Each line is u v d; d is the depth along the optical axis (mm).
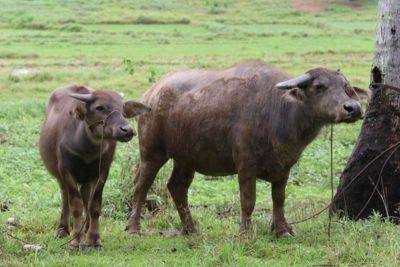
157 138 29406
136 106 25781
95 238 26562
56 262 23984
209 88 28031
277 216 28141
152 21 159375
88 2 173125
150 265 23891
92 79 83875
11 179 40906
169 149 29297
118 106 25250
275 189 27922
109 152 26344
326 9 187000
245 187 27078
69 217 28750
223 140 27484
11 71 92000
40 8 162375
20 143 51688
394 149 29703
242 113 26938
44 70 92625
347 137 55094
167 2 184375
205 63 99500
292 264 24047
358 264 23766
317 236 27516
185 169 29703
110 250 26422
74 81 82500
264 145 26688
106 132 25000
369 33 149750
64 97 28750
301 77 25625
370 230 27016
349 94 25969
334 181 42031
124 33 137625
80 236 26828
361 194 30734
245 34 142250
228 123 27234
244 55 111938
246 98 27000
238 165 27203
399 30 30438
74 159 26422
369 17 178625
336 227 28688
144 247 26781
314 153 49188
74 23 150125
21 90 77312
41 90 77812
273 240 27453
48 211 33406
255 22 168250
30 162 45594
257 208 35344
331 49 120875
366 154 30656
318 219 30875
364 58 110875
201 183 41531
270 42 131375
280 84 25391
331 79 25547
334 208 31391
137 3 177875
